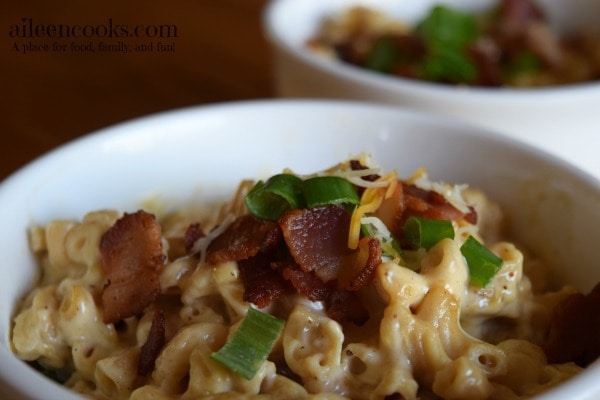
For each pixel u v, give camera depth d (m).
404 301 0.26
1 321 0.27
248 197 0.28
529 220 0.32
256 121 0.34
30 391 0.23
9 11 0.57
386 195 0.28
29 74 0.49
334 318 0.27
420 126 0.34
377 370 0.26
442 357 0.26
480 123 0.39
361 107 0.34
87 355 0.28
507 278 0.28
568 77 0.49
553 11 0.54
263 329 0.26
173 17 0.57
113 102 0.46
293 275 0.27
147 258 0.28
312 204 0.27
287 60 0.41
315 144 0.34
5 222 0.28
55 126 0.44
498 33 0.51
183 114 0.33
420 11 0.53
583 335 0.28
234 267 0.27
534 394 0.26
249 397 0.25
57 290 0.29
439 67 0.45
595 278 0.30
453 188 0.31
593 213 0.30
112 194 0.32
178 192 0.33
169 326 0.28
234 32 0.56
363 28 0.49
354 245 0.27
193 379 0.26
